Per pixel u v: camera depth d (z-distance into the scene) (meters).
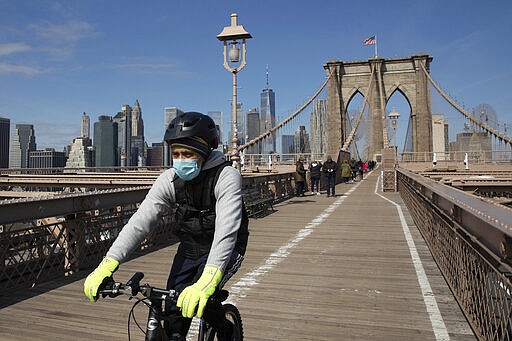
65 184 14.55
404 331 3.44
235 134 11.39
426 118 72.31
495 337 2.80
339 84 75.38
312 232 8.34
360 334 3.39
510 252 2.46
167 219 7.33
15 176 18.09
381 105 70.50
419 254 6.32
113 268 1.90
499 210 2.95
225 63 11.41
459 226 3.82
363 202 14.65
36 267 4.75
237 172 2.10
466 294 3.68
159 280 4.88
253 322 3.65
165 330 1.98
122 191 6.04
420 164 42.28
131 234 2.03
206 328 2.20
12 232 4.42
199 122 1.94
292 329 3.50
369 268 5.49
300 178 16.95
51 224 4.89
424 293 4.43
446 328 3.49
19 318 3.74
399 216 10.77
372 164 62.44
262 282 4.86
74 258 5.26
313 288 4.62
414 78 74.06
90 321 3.67
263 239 7.59
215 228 1.99
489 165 34.44
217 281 1.81
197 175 2.02
